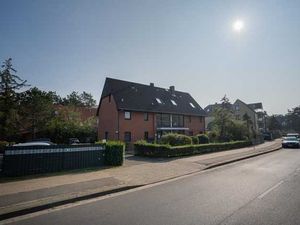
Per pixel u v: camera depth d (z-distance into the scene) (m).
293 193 8.73
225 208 7.10
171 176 12.68
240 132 36.41
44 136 36.50
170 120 40.25
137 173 13.23
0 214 6.80
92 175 12.47
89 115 50.06
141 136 35.66
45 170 13.52
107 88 36.94
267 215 6.48
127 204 7.84
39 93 38.59
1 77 29.31
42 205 7.57
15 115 30.19
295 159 19.50
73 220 6.48
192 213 6.72
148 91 40.56
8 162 12.46
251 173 13.08
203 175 12.96
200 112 45.78
